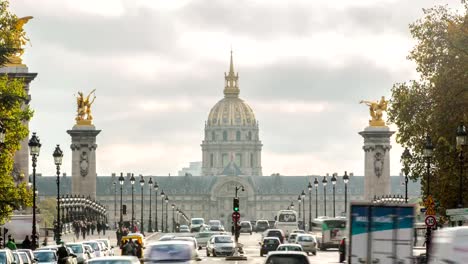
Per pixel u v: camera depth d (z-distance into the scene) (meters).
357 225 105.50
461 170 152.00
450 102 166.38
